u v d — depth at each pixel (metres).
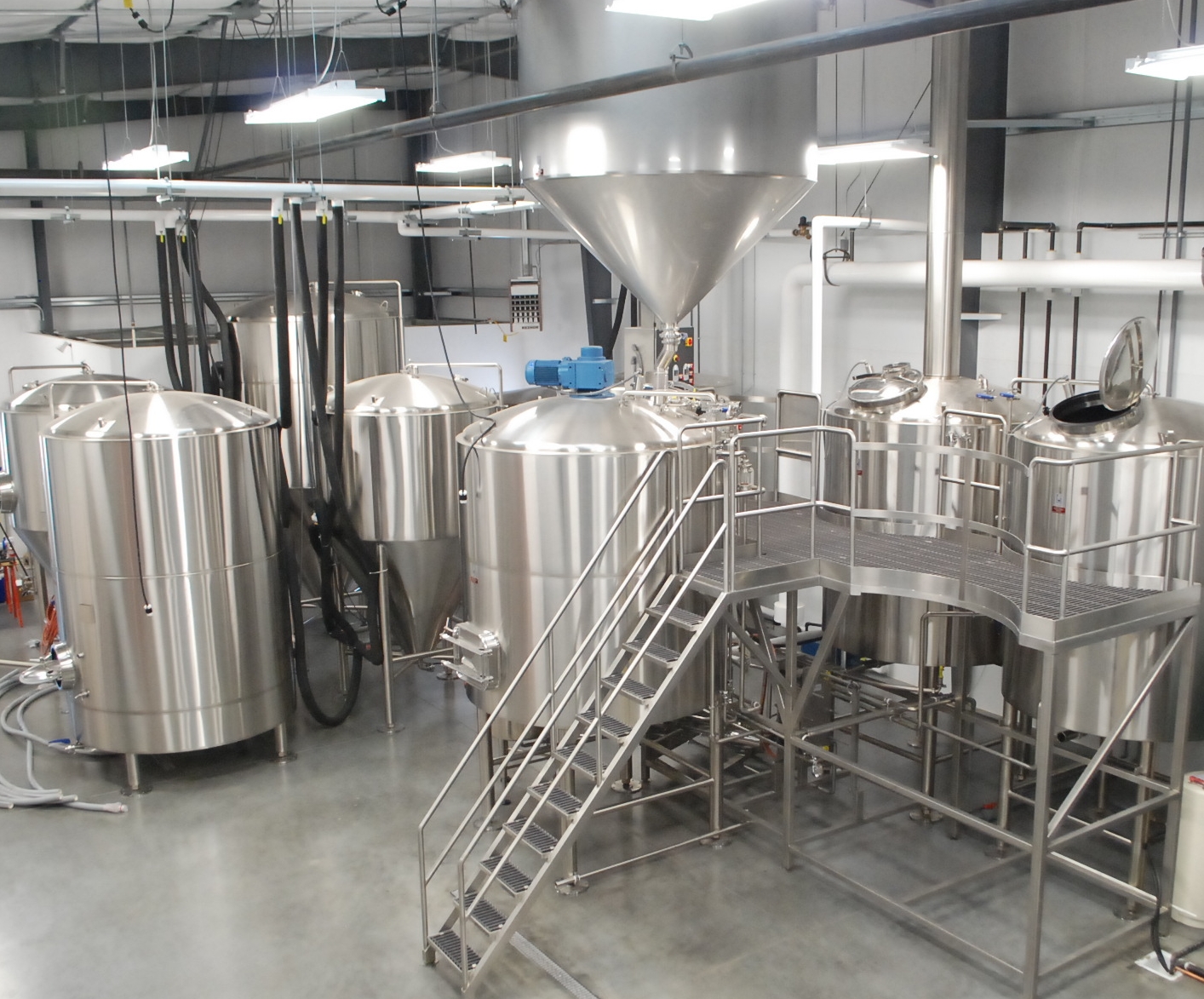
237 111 13.28
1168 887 5.39
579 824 5.01
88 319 12.96
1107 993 4.89
